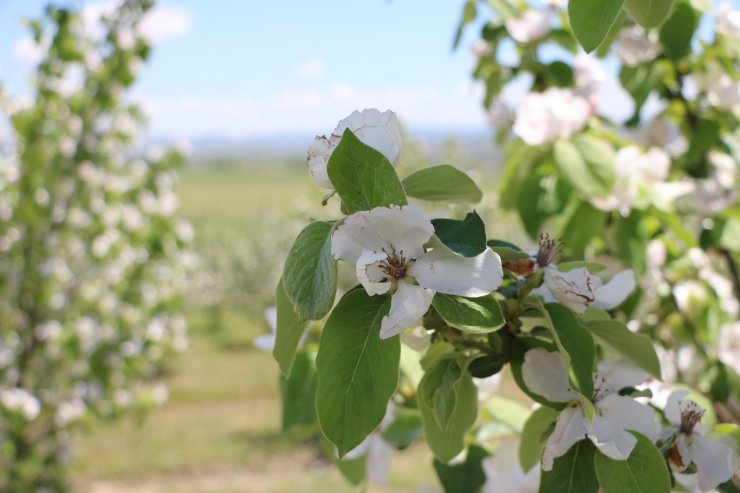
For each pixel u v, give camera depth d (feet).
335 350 0.96
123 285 5.92
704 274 2.00
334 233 0.95
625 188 1.76
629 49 1.98
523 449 1.18
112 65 5.28
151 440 9.33
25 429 5.31
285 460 8.73
